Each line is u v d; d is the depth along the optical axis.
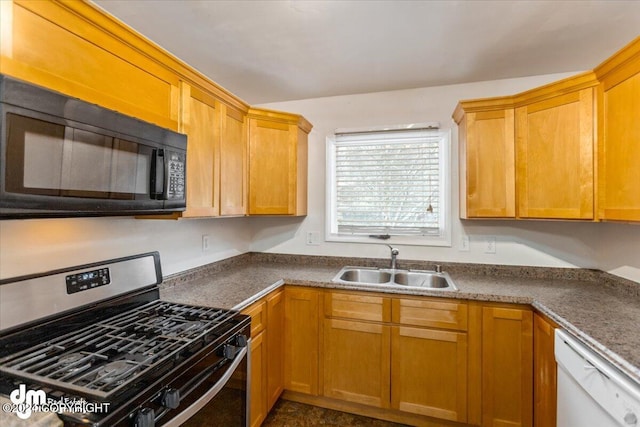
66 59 0.98
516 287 1.90
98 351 1.01
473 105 1.98
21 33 0.86
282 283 2.07
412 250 2.46
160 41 1.76
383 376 1.91
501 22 1.57
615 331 1.22
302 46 1.81
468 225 2.33
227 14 1.51
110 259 1.49
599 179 1.58
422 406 1.85
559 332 1.35
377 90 2.49
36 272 1.20
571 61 1.98
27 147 0.80
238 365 1.34
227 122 1.93
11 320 1.02
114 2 1.41
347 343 1.98
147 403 0.84
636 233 1.71
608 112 1.52
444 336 1.81
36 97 0.82
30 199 0.81
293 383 2.09
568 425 1.28
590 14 1.50
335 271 2.35
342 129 2.58
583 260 2.11
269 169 2.28
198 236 2.17
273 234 2.79
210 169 1.75
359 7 1.46
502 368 1.72
